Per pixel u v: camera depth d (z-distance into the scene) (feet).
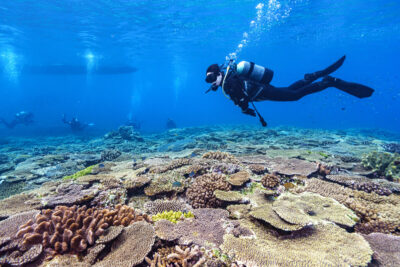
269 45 123.95
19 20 63.26
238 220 12.01
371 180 18.47
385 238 10.54
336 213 12.18
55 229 9.71
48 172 27.66
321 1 61.52
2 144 62.23
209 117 270.67
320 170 19.51
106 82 294.05
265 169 19.17
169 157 31.07
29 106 318.86
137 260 8.84
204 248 9.68
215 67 14.14
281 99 14.57
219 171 18.57
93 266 8.58
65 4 53.36
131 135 60.59
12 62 130.11
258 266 8.54
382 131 82.07
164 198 16.10
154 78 254.27
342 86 15.07
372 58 215.31
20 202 14.96
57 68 127.95
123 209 12.11
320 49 149.38
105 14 60.90
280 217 11.39
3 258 8.77
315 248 9.67
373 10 70.08
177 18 68.03
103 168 23.31
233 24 79.05
